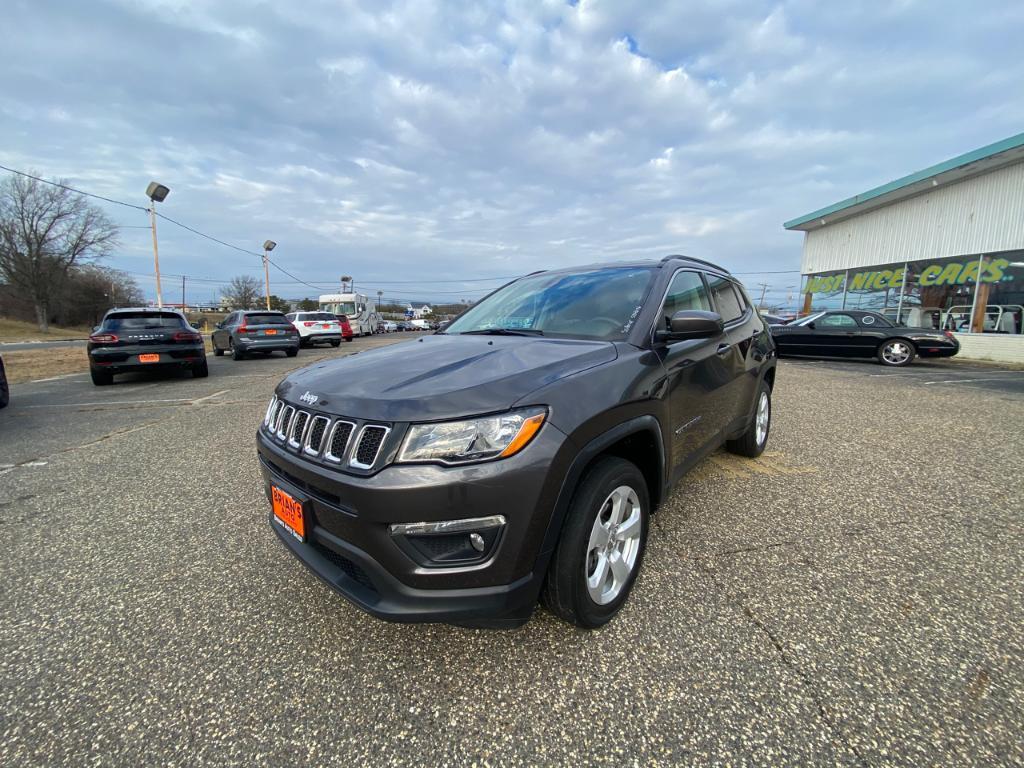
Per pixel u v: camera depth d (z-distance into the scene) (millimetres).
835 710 1578
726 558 2494
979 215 12867
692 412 2643
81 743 1507
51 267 43625
